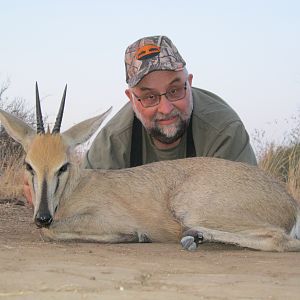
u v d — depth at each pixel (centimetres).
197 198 99
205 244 97
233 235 92
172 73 118
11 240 99
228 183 99
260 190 98
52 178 100
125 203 104
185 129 125
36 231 119
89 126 110
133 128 129
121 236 104
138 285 57
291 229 98
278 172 209
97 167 129
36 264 68
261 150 218
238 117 130
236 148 126
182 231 101
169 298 51
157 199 104
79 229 102
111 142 129
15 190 176
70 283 57
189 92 122
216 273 66
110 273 63
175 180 104
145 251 87
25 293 52
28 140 109
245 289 56
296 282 61
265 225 94
